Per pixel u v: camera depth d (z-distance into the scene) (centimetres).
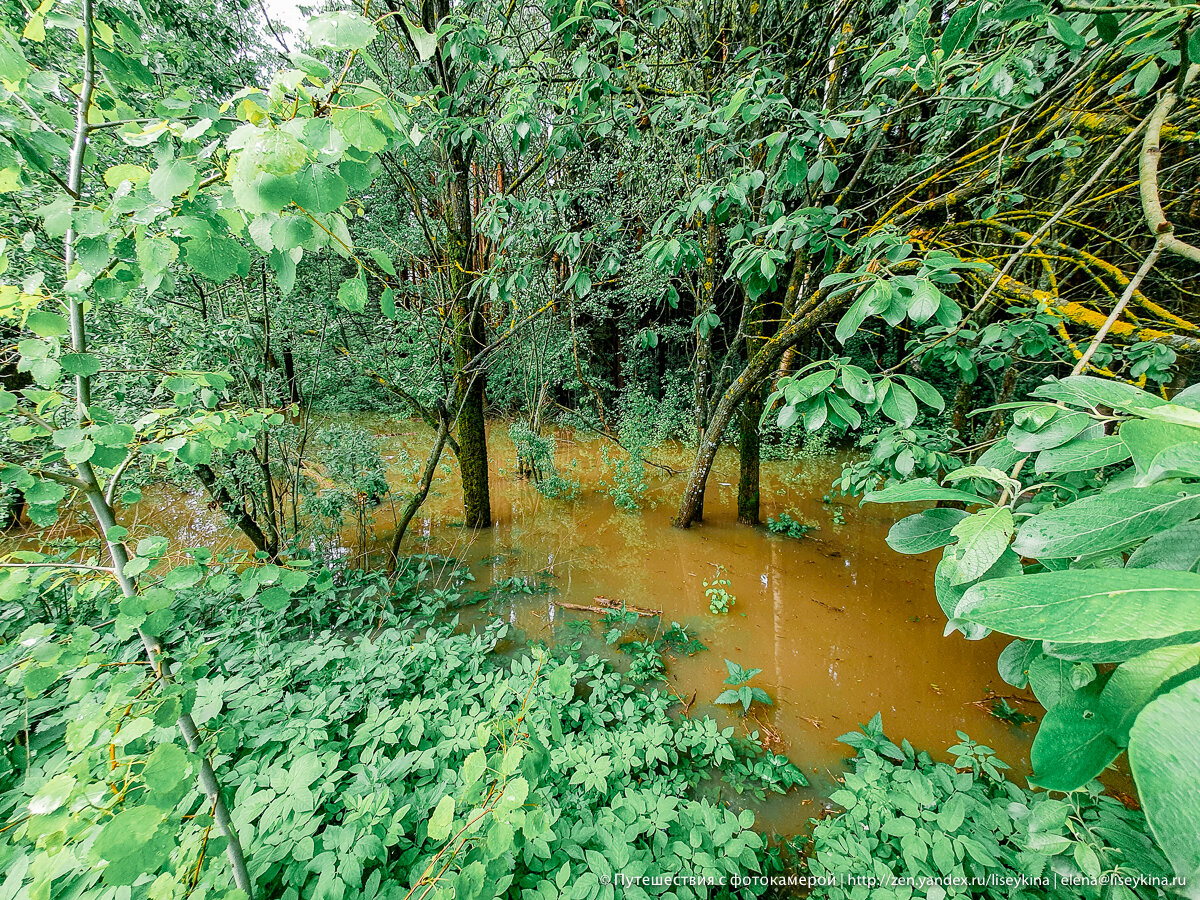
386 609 411
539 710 276
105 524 111
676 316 1093
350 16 85
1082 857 146
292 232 95
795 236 231
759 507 675
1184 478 62
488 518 600
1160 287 337
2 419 115
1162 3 138
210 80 330
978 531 76
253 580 118
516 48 398
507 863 142
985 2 135
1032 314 240
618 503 677
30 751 226
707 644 398
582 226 577
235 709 256
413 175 470
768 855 234
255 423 164
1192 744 30
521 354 772
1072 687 65
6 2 198
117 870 85
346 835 186
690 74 422
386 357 540
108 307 298
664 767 268
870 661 376
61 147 102
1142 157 152
